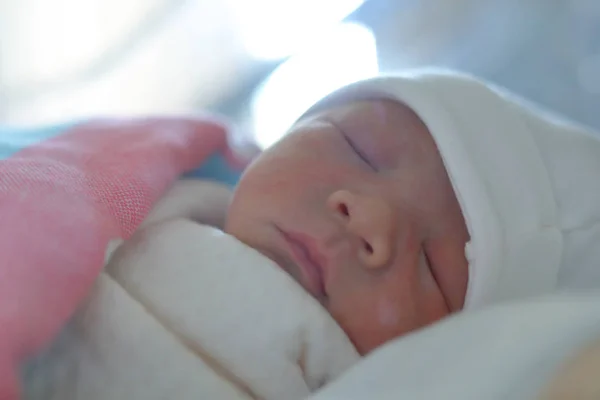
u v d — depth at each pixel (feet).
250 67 4.36
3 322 1.74
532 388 1.23
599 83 3.92
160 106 4.39
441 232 2.36
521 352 1.31
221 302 2.19
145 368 2.04
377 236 2.26
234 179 3.17
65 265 1.94
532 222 2.32
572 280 2.44
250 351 2.16
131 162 2.43
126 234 2.24
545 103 4.00
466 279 2.35
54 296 1.89
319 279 2.36
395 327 2.30
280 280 2.25
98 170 2.32
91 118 2.97
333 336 2.25
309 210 2.41
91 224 2.07
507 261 2.28
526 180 2.36
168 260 2.28
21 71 4.19
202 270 2.25
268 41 4.32
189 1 4.23
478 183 2.27
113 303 2.10
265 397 2.18
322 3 4.25
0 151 2.49
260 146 3.43
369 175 2.45
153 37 4.28
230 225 2.51
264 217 2.44
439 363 1.39
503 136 2.41
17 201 2.01
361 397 1.43
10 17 4.09
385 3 4.23
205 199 2.73
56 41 4.20
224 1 4.25
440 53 4.15
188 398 2.03
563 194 2.47
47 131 2.82
